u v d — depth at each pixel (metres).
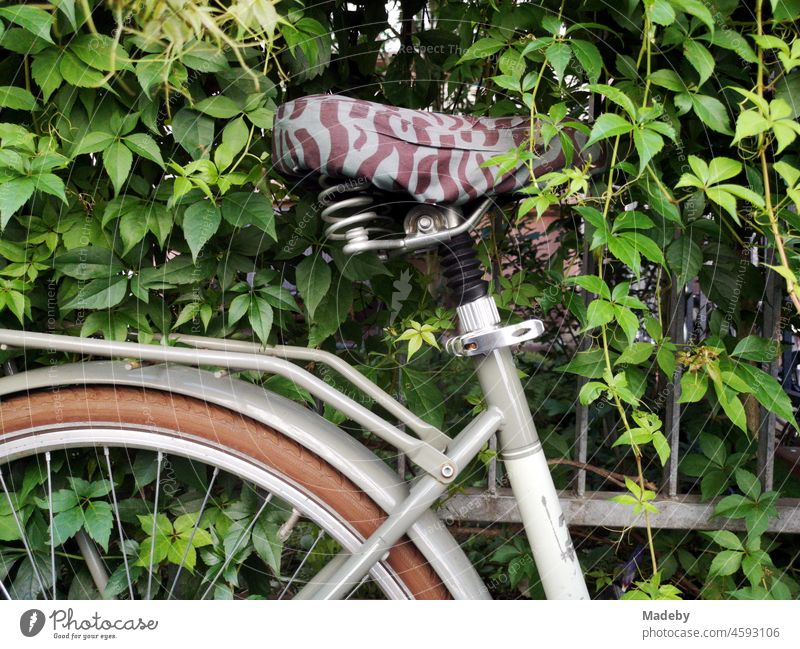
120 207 0.85
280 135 0.75
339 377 1.13
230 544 0.95
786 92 0.87
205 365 0.94
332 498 0.85
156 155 0.80
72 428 0.87
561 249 1.25
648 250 0.74
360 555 0.82
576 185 0.73
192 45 0.80
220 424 0.86
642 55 0.86
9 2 0.82
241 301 0.88
